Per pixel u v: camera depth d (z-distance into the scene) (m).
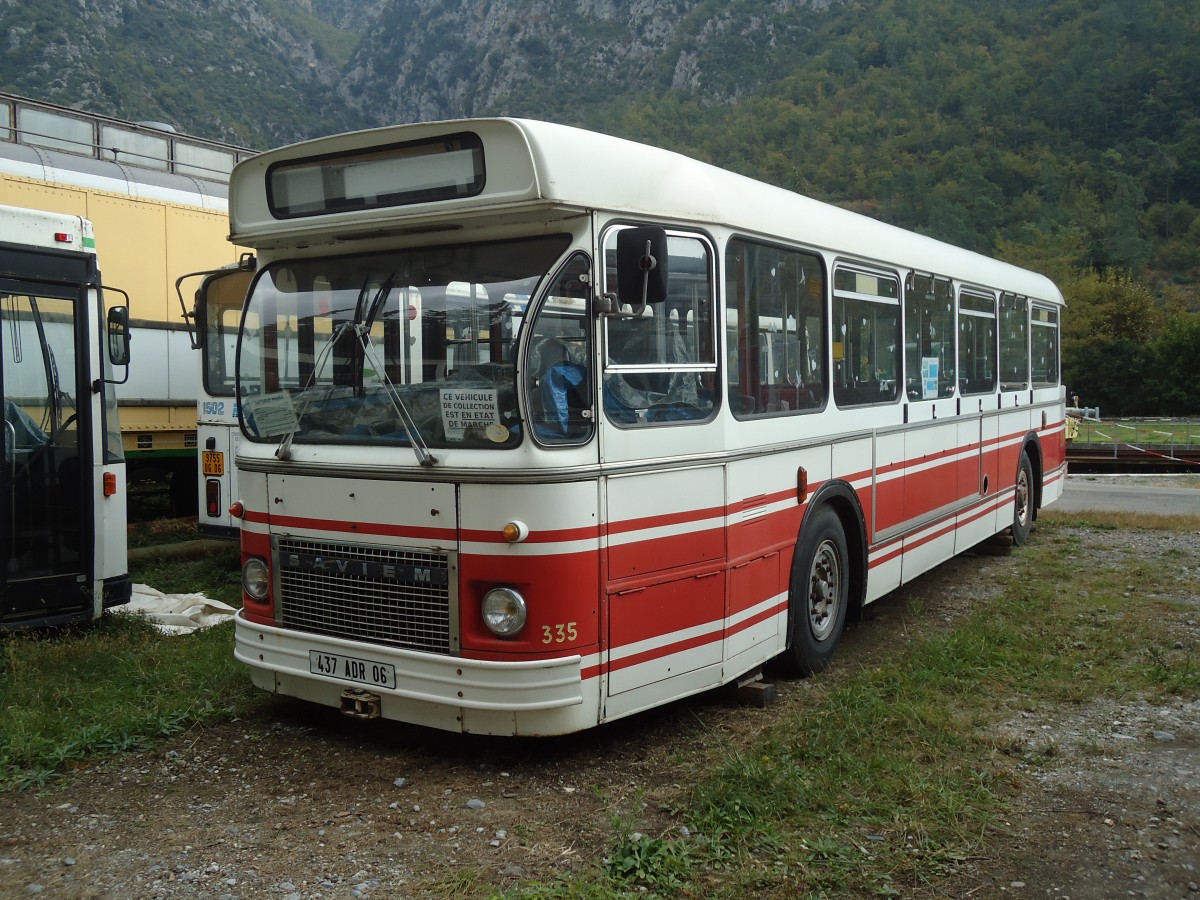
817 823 4.30
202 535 10.08
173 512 13.07
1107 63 138.50
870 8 171.62
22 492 6.88
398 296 4.94
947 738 5.25
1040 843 4.19
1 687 5.94
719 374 5.32
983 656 6.74
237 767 4.97
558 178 4.46
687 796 4.56
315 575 5.12
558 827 4.29
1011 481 10.88
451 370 4.75
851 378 6.96
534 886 3.72
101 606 7.31
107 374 7.52
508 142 4.48
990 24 159.88
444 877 3.85
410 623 4.80
